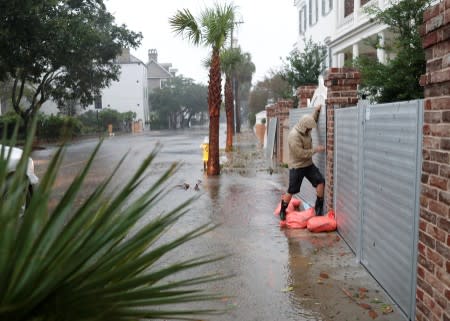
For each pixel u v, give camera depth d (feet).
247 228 23.21
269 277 16.21
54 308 5.25
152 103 254.68
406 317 12.86
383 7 53.31
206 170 47.03
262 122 104.88
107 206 6.19
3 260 5.00
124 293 5.46
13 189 5.30
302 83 69.00
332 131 22.59
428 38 10.52
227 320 12.91
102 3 103.40
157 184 6.23
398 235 13.47
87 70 105.29
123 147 89.51
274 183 38.47
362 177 17.08
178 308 13.58
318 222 22.04
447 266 9.91
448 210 9.85
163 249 5.80
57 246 5.38
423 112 11.76
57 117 111.24
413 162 12.30
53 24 78.43
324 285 15.39
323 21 86.74
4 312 4.85
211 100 43.32
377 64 28.63
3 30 69.56
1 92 135.33
